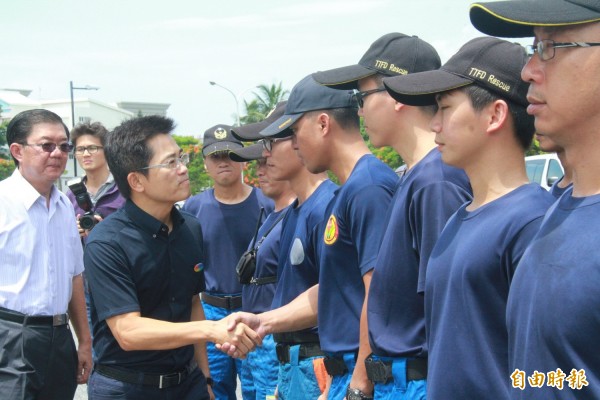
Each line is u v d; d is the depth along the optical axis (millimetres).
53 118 3986
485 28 1811
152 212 3309
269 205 5629
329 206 3254
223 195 5535
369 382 2783
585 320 1471
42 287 3844
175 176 3236
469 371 1984
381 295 2623
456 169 2479
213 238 5426
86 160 6090
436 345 2082
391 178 2971
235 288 5391
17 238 3801
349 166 3219
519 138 2135
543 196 2014
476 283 1979
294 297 3625
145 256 3238
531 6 1638
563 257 1539
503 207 2025
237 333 3191
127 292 3182
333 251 3045
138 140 3215
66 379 3939
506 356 1958
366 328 2770
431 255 2180
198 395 3469
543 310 1553
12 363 3709
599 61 1570
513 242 1933
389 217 2666
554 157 12203
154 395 3277
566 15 1575
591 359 1487
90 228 5398
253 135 4594
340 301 3064
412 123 2748
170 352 3297
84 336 4332
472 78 2141
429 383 2096
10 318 3746
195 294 3670
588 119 1604
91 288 3227
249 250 4551
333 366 3121
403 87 2213
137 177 3242
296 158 3730
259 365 4406
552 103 1644
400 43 2896
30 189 3893
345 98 3207
